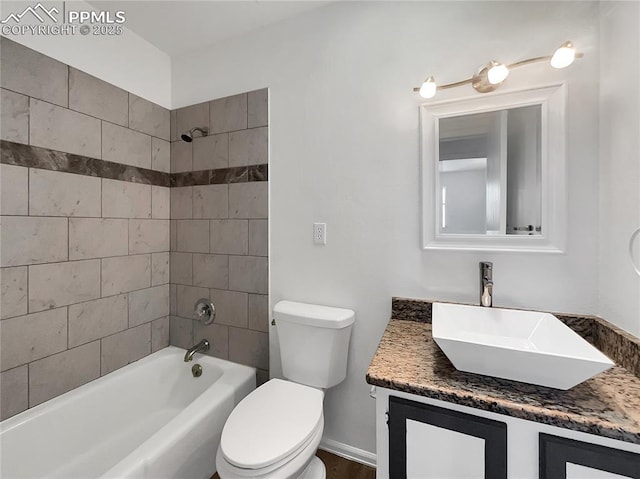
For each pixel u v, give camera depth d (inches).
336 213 57.8
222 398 54.9
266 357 65.1
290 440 39.9
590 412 26.4
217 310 70.2
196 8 58.6
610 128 39.1
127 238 65.9
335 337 52.8
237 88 66.9
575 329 42.0
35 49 50.2
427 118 50.3
